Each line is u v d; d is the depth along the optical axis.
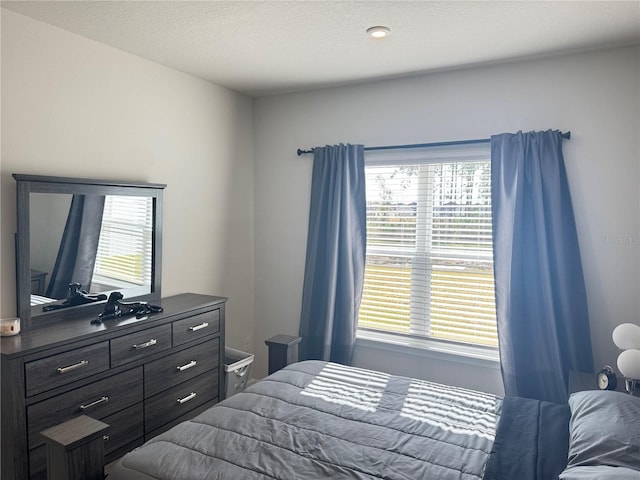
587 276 2.78
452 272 3.27
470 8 2.17
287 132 3.81
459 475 1.53
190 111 3.32
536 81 2.90
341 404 2.08
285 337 2.98
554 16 2.25
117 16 2.30
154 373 2.59
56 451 1.49
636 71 2.64
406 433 1.82
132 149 2.90
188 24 2.40
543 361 2.81
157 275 3.03
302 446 1.70
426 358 3.32
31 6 2.19
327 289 3.46
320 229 3.54
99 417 2.29
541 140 2.81
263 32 2.49
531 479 1.49
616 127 2.70
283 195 3.86
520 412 1.99
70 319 2.50
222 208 3.66
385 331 3.51
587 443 1.52
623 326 2.29
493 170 2.96
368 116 3.46
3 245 2.27
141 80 2.94
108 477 1.59
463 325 3.24
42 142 2.40
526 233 2.86
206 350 2.97
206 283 3.54
